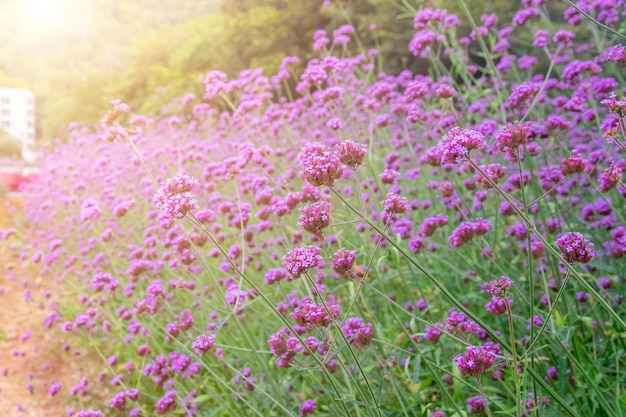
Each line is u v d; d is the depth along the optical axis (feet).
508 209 11.81
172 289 16.87
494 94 20.62
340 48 52.60
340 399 7.64
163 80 79.15
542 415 8.63
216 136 26.58
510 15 40.52
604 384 10.57
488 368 6.91
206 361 14.21
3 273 29.91
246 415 12.09
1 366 21.24
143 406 16.03
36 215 33.19
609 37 20.62
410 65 48.75
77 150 36.04
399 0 47.67
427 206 15.28
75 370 20.35
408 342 12.52
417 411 11.04
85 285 21.31
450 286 14.38
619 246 10.66
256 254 15.20
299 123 24.95
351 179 19.51
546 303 11.45
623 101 7.04
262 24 64.03
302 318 8.33
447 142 7.03
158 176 22.94
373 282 12.09
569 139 16.17
